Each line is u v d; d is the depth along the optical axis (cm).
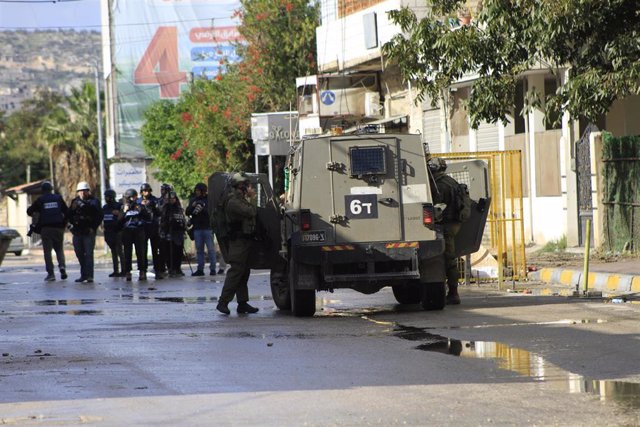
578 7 4291
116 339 3134
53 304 4547
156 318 3788
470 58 4866
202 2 15375
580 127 6544
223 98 10781
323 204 3772
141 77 15388
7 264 10256
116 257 6656
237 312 3978
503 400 2009
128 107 15375
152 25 15388
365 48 8056
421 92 5153
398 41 5138
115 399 2102
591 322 3209
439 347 2770
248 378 2334
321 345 2884
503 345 2767
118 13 15412
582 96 4512
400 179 3803
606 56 4647
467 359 2541
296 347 2855
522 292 4500
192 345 2945
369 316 3684
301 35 10188
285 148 9106
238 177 3959
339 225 3759
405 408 1950
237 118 10544
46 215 6475
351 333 3161
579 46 4728
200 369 2481
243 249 3919
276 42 10294
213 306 4275
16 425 1856
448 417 1862
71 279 6594
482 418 1848
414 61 5125
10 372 2486
